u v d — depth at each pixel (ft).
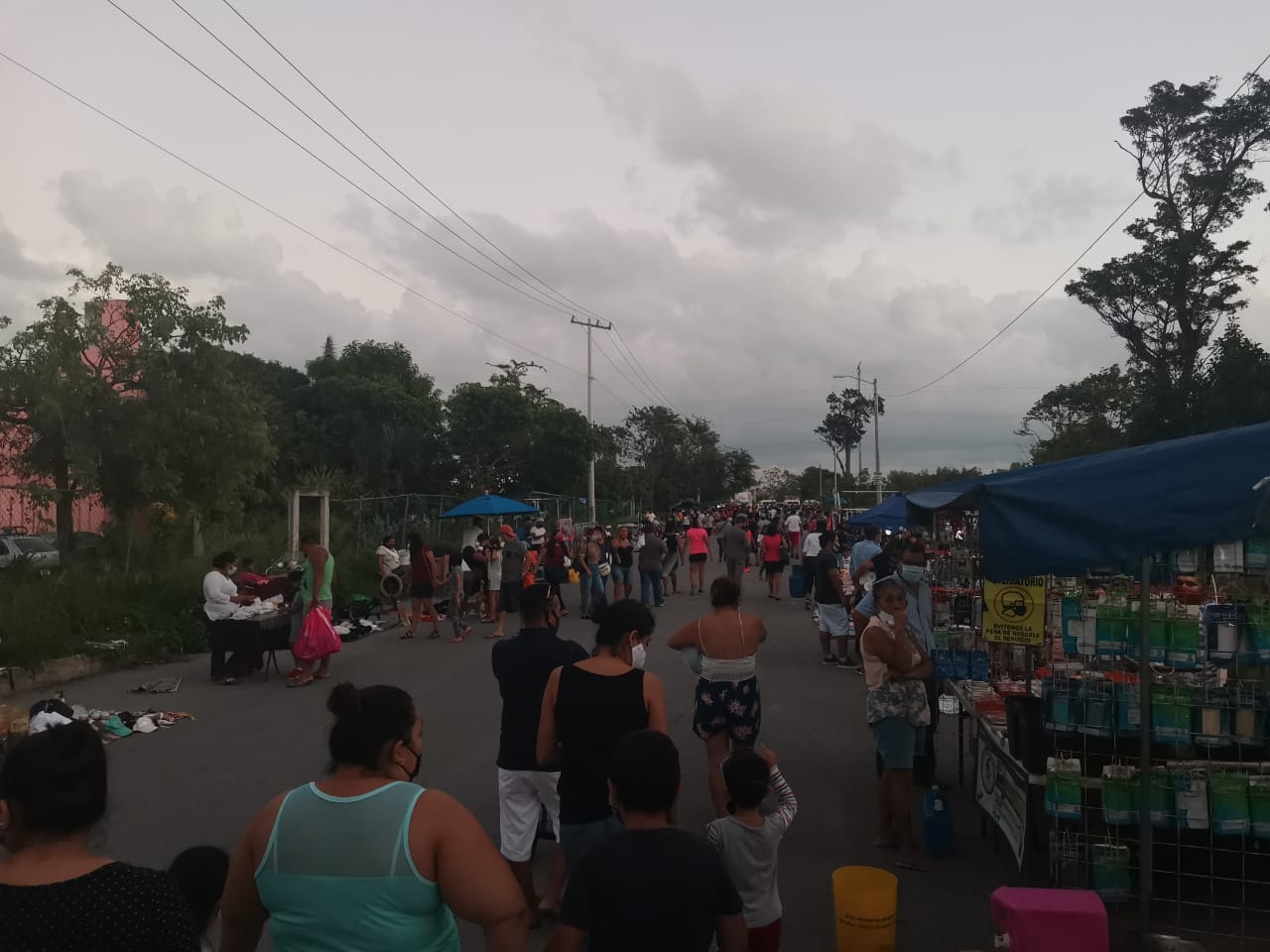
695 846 9.34
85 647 41.75
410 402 135.44
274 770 26.99
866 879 16.03
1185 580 19.36
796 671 42.80
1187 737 16.88
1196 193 114.73
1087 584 21.62
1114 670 19.03
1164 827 17.31
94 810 7.25
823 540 45.21
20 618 39.34
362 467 126.62
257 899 8.15
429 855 7.86
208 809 23.44
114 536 57.52
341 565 69.15
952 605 25.41
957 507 23.50
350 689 8.67
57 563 51.52
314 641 39.63
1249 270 116.06
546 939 16.56
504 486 147.74
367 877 7.73
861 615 23.54
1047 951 13.42
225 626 40.14
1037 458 158.30
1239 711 16.74
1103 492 16.05
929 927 16.92
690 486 303.48
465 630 54.13
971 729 25.14
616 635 14.76
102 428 60.95
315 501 84.79
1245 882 16.78
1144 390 105.29
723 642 20.79
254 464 69.10
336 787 8.18
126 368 63.05
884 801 20.90
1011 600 19.97
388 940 7.68
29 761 7.09
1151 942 15.99
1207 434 16.44
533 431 148.36
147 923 6.96
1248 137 111.14
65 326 60.23
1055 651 21.98
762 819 13.74
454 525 95.20
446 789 24.99
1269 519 14.58
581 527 124.26
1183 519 15.64
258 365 142.72
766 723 32.71
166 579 50.65
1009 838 19.57
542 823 18.21
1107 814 17.24
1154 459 16.05
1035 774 18.28
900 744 20.06
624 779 9.46
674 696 36.96
